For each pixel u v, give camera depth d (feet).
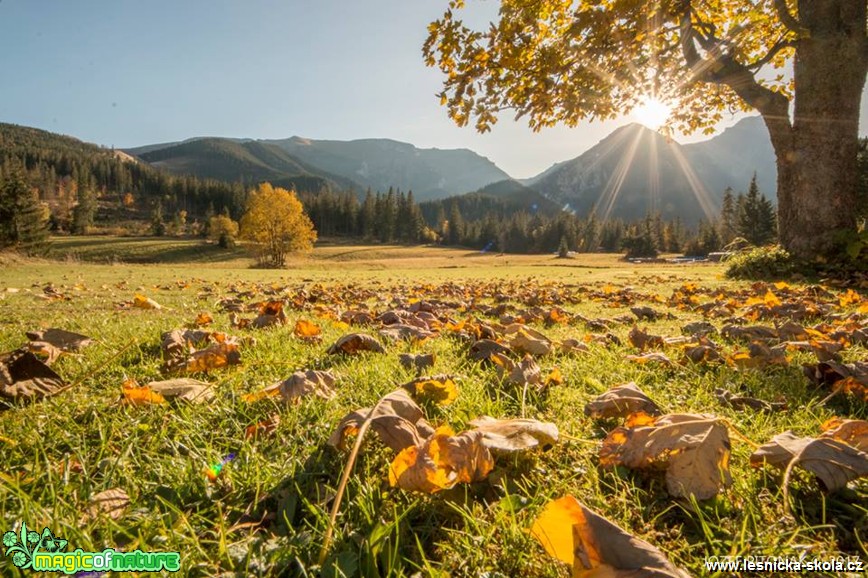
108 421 5.34
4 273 52.31
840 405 6.18
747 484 3.97
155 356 8.50
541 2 26.25
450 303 19.71
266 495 3.88
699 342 9.21
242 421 5.48
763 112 30.66
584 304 20.40
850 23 26.89
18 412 5.56
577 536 2.71
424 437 4.46
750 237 236.22
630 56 27.55
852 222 27.76
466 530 3.35
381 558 3.09
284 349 9.16
